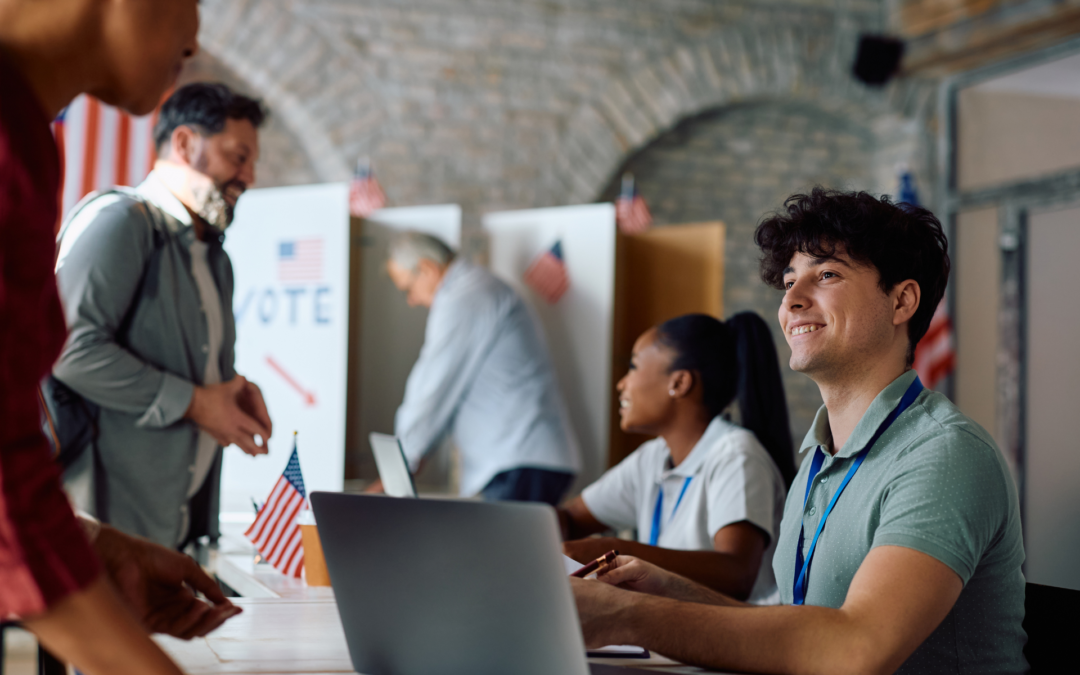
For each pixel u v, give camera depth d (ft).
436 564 2.71
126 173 13.09
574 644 2.52
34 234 1.93
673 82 16.05
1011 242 15.42
